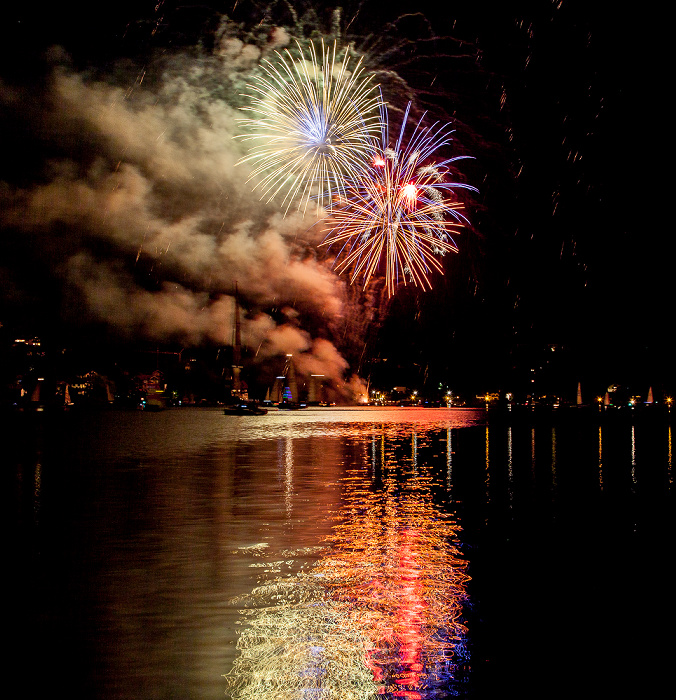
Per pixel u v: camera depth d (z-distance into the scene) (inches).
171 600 370.3
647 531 556.1
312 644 305.1
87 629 325.4
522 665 282.2
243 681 266.4
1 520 608.4
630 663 284.5
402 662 284.7
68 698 252.7
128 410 5915.4
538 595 378.3
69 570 433.1
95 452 1391.5
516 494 769.6
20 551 485.7
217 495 759.7
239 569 434.6
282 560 458.3
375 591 385.7
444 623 332.8
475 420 3634.4
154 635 316.8
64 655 293.3
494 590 388.5
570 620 337.1
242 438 1904.5
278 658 289.1
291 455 1317.7
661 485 838.5
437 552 480.7
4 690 259.4
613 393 4168.3
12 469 1050.7
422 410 6737.2
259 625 329.7
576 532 553.6
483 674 273.6
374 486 839.1
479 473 987.3
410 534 543.5
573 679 268.5
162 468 1066.1
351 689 259.0
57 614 347.9
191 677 270.1
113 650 298.7
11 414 4183.1
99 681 267.0
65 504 695.7
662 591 386.3
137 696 254.2
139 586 398.0
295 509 663.1
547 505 690.2
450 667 280.2
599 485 844.0
